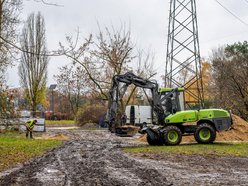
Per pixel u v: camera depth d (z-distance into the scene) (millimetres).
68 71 32906
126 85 22203
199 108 24281
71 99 62250
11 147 20594
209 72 52312
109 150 19453
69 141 26672
